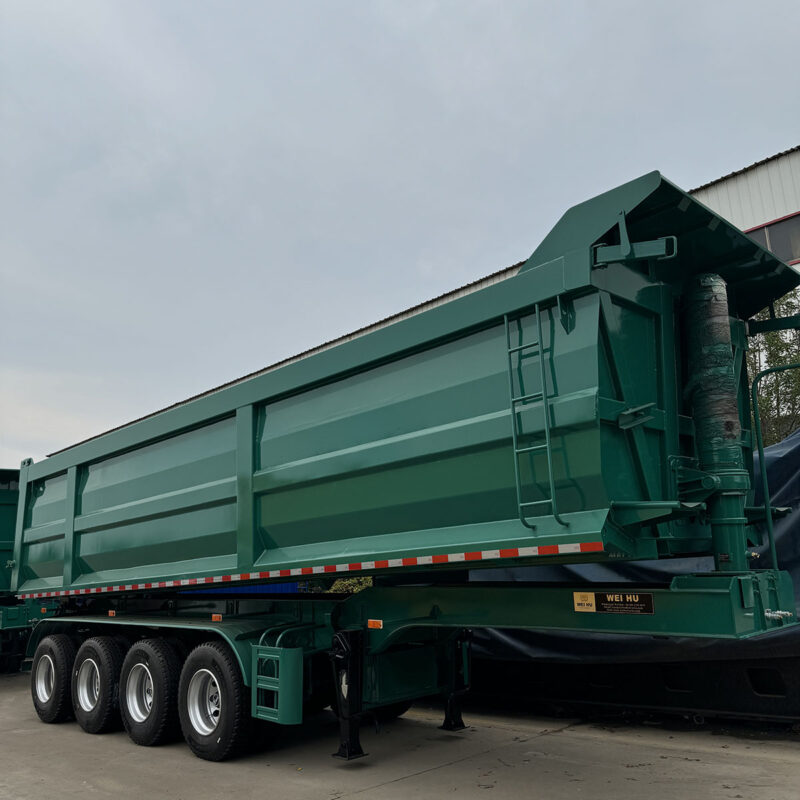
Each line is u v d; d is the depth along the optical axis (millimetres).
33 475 10164
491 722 7523
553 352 4391
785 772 5281
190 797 5191
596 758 5887
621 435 4301
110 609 8750
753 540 5766
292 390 6125
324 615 6156
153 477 7695
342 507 5641
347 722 5816
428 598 5426
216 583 6691
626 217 4566
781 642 6211
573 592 4586
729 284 5621
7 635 11695
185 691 6473
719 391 4699
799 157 13484
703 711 6770
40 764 6293
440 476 4949
